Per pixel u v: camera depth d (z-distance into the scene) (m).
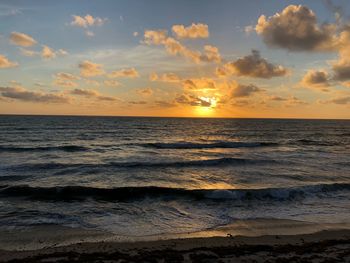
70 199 12.05
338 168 19.73
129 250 7.58
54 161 20.88
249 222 9.91
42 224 9.37
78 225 9.36
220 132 57.97
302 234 8.92
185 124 94.25
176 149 29.62
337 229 9.38
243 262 6.97
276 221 10.03
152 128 67.56
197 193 12.77
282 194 12.98
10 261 6.80
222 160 21.47
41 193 12.60
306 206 11.70
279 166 20.23
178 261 6.98
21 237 8.36
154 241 8.23
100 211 10.75
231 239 8.46
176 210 11.02
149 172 17.58
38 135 42.69
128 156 23.84
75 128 60.09
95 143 33.66
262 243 8.20
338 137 50.66
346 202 12.25
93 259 7.00
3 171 17.22
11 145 30.02
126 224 9.55
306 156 25.48
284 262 6.96
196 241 8.27
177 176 16.66
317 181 15.77
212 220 10.05
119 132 52.72
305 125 101.44
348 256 7.32
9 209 10.73
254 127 81.00
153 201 12.02
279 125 97.19
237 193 12.70
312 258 7.18
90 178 15.76
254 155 25.81
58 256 7.14
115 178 15.88
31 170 17.55
